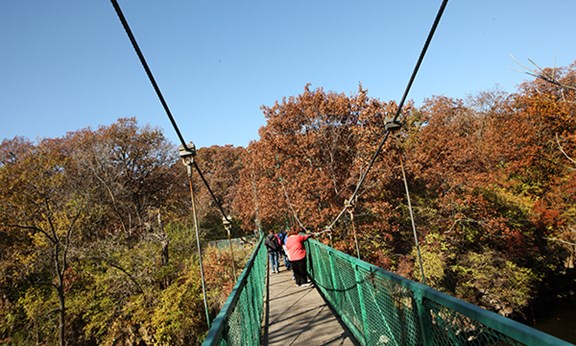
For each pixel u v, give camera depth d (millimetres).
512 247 18703
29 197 18531
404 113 19625
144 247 21031
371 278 4027
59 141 31281
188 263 22031
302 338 5340
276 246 13094
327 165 19703
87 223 22516
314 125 20094
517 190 22344
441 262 17844
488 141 23828
